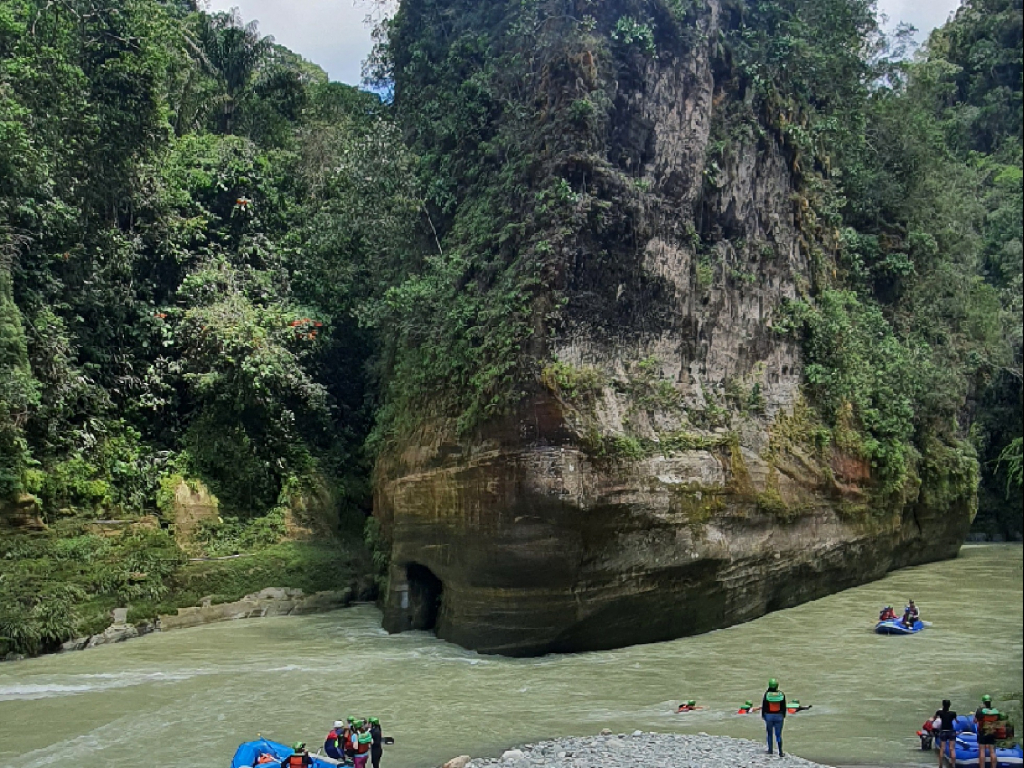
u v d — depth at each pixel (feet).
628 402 66.54
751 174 83.61
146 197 99.25
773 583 76.95
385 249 89.86
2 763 41.29
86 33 90.48
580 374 63.05
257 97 128.26
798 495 80.33
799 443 82.58
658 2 75.82
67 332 86.02
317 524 94.32
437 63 89.35
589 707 49.14
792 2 101.81
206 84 125.70
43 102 83.56
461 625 67.21
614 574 62.59
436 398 73.46
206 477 90.58
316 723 46.80
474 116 80.84
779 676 55.21
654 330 70.74
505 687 53.98
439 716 47.73
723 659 60.23
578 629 62.08
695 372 73.97
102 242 92.79
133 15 93.71
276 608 84.23
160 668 61.21
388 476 81.10
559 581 60.80
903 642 64.80
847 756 39.52
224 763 40.65
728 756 38.68
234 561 84.07
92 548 75.51
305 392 96.58
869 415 94.73
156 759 41.42
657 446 66.33
